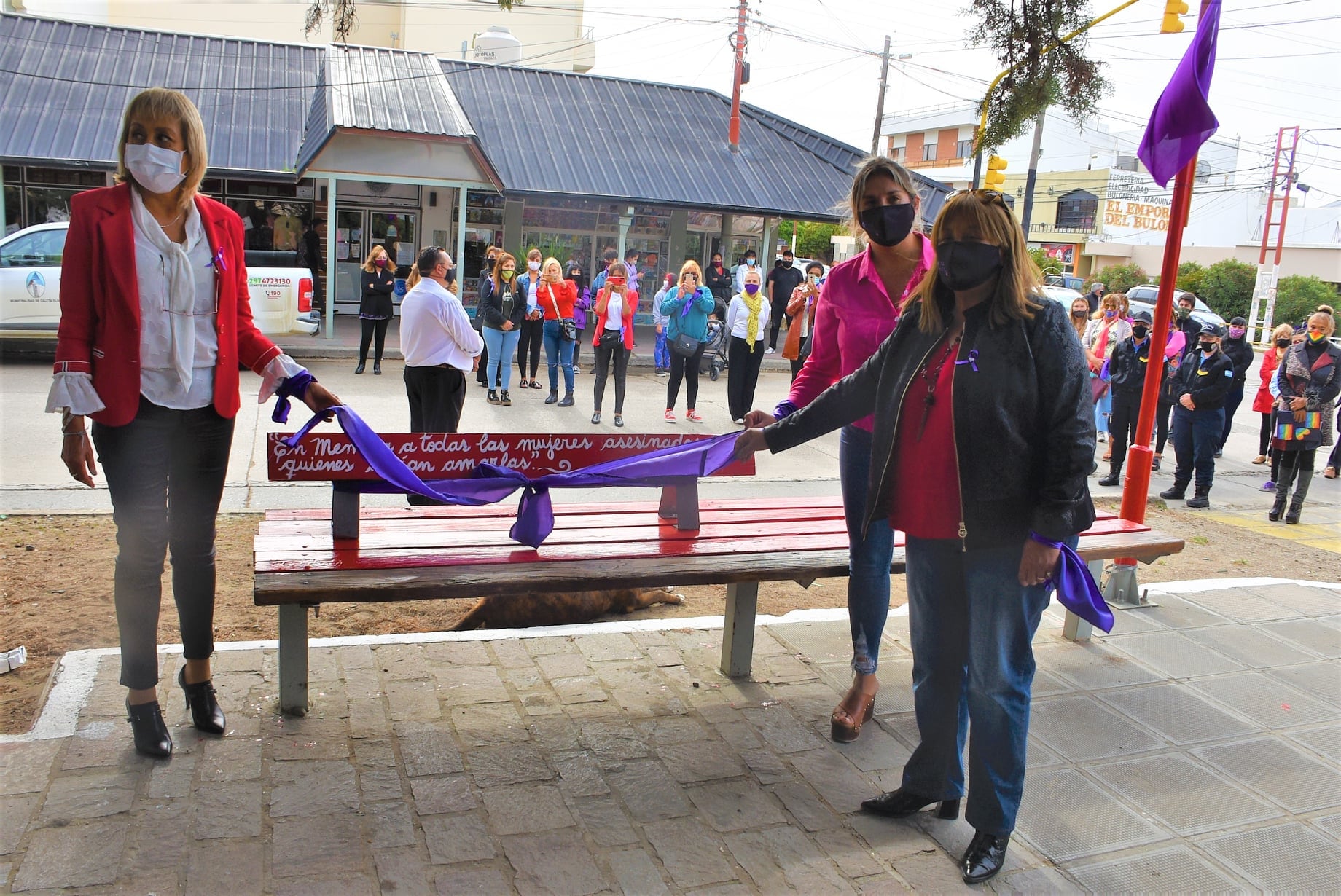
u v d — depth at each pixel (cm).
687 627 452
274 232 1962
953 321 278
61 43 1744
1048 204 4741
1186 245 4853
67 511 622
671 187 1886
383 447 322
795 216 1934
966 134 5288
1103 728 379
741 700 380
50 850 257
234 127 1689
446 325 644
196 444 300
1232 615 518
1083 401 261
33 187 1744
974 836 292
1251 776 349
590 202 1912
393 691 365
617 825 290
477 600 516
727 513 423
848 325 352
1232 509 929
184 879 250
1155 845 303
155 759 303
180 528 305
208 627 317
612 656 413
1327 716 401
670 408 1133
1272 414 1085
